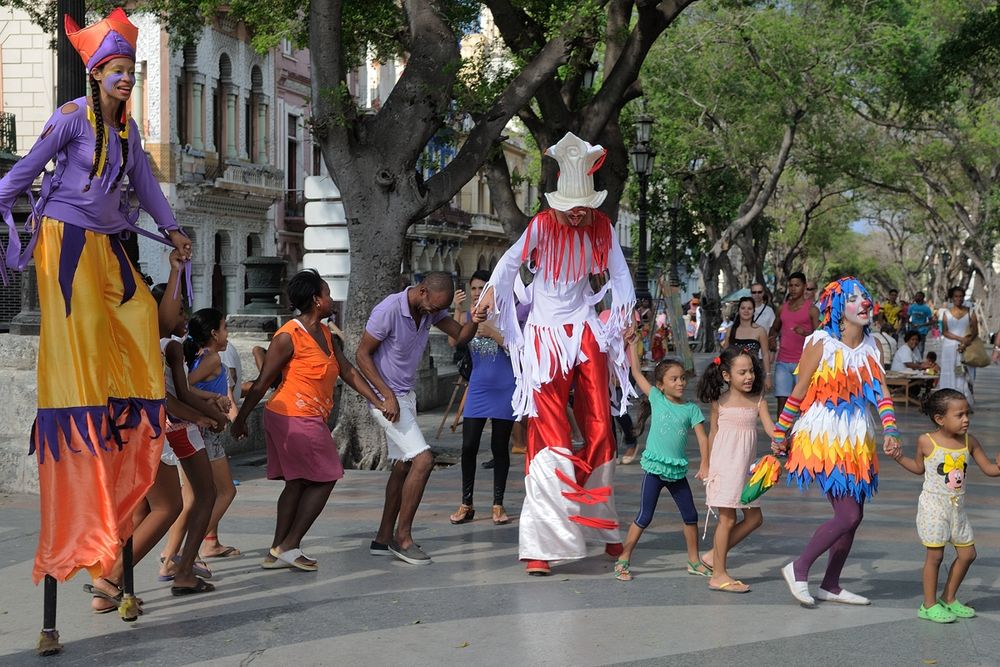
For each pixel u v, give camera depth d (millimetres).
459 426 15930
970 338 19156
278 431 7215
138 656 5492
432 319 7660
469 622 6078
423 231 49844
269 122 39156
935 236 58594
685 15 32406
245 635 5844
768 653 5520
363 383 7438
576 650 5570
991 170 42812
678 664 5348
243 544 8070
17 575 7109
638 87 16750
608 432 7469
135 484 5711
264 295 18922
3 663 5383
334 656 5488
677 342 22531
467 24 15047
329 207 13609
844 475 6301
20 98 32531
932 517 6105
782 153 33688
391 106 11758
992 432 15984
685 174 38281
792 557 7676
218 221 36000
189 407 6352
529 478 7242
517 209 17266
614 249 7523
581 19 12281
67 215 5543
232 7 16219
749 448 6762
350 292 11891
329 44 11500
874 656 5477
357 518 9062
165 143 32844
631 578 7082
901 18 31359
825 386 6387
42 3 19203
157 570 7293
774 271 72812
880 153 40156
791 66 31125
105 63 5516
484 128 12242
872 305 6352
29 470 9867
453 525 8922
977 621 6121
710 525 8820
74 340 5484
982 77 26828
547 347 7332
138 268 5914
